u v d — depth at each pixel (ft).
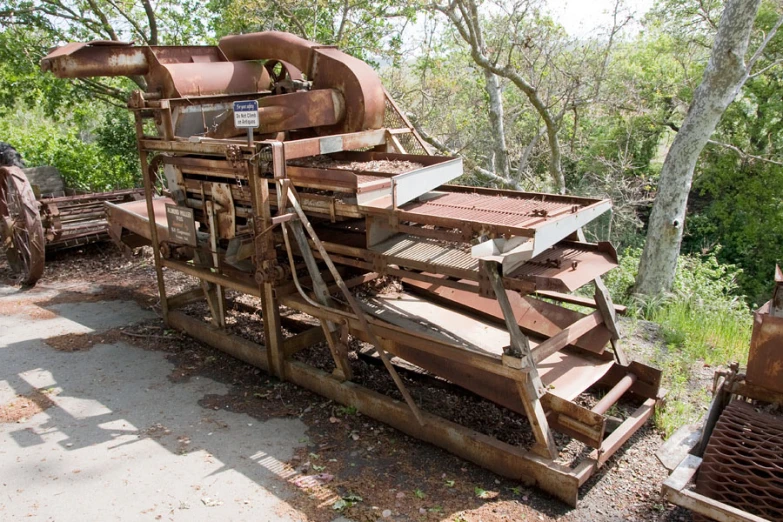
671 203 25.31
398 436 12.50
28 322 19.36
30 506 10.40
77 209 25.50
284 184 12.49
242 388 14.74
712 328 18.13
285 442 12.34
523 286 10.41
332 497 10.56
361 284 15.87
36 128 63.46
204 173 14.84
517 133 46.01
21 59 35.96
